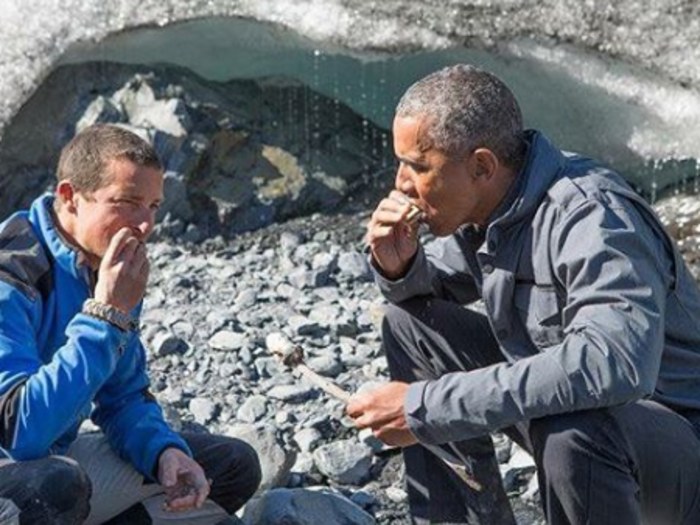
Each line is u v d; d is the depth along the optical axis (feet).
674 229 30.01
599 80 30.73
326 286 29.09
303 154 32.07
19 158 32.04
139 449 18.90
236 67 32.50
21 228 18.15
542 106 31.58
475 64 31.53
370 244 19.16
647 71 30.45
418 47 31.17
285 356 19.56
